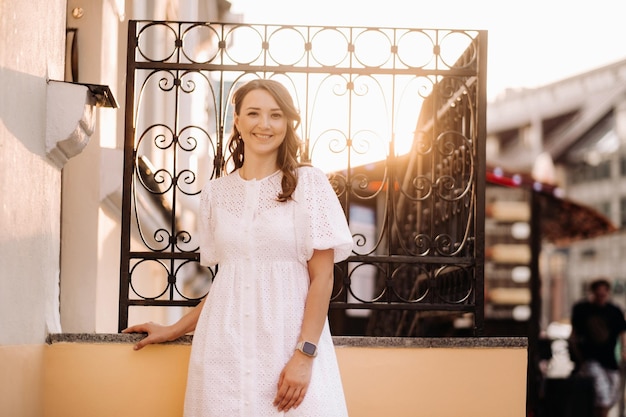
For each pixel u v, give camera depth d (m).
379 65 4.39
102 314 5.61
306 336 3.42
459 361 4.14
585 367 11.75
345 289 4.34
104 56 5.59
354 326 14.78
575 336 11.88
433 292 4.37
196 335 3.56
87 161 5.35
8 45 3.46
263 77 4.38
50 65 4.09
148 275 8.63
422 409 4.12
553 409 11.09
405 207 8.04
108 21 5.69
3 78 3.42
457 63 4.88
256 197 3.54
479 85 4.40
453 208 5.19
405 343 4.13
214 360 3.46
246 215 3.53
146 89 8.20
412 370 4.12
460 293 5.21
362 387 4.11
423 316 8.12
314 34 4.38
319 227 3.49
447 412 4.12
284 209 3.52
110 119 5.85
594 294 11.91
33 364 3.86
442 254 4.38
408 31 4.40
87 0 5.50
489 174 11.46
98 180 5.36
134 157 4.30
